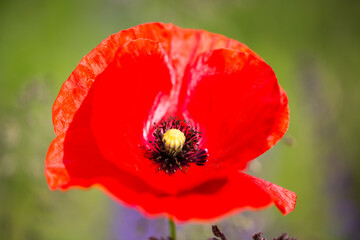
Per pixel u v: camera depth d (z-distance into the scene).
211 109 0.26
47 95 0.35
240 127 0.25
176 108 0.26
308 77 0.45
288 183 0.47
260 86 0.25
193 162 0.26
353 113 0.49
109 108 0.23
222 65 0.25
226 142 0.25
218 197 0.23
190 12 0.49
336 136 0.44
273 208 0.41
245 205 0.22
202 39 0.26
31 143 0.35
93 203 0.40
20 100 0.34
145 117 0.26
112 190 0.22
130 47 0.24
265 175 0.41
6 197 0.36
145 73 0.25
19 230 0.36
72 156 0.23
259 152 0.24
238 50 0.26
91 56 0.24
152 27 0.26
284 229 0.40
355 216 0.43
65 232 0.38
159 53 0.25
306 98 0.45
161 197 0.22
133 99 0.25
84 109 0.24
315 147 0.44
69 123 0.24
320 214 0.43
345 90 0.51
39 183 0.36
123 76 0.24
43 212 0.37
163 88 0.26
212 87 0.26
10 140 0.34
